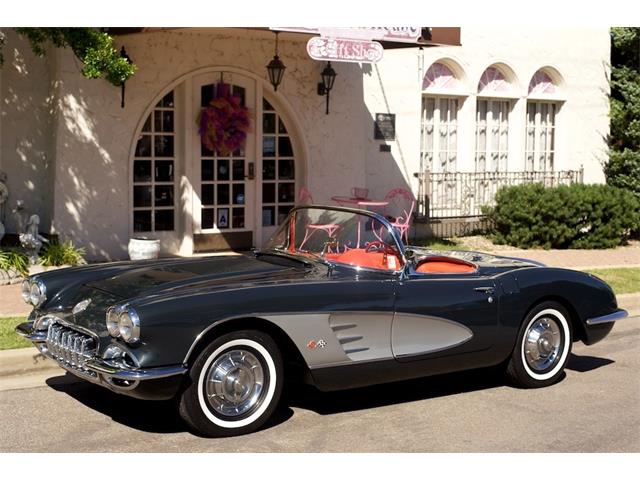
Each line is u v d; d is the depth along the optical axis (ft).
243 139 39.81
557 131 55.11
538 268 21.18
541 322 21.08
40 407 18.58
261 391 17.03
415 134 47.70
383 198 46.65
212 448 16.05
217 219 40.29
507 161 53.11
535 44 52.54
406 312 18.58
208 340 16.35
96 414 18.15
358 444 16.44
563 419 18.34
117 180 36.70
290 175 42.60
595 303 21.62
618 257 44.75
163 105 38.55
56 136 35.09
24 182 36.35
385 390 20.74
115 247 36.88
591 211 47.62
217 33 38.01
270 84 40.70
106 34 30.63
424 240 47.09
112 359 16.02
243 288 16.88
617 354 25.30
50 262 33.24
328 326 17.53
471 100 50.11
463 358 19.62
